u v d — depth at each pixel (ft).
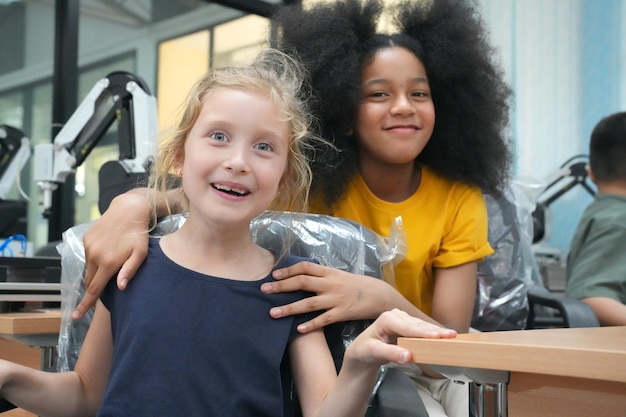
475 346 2.01
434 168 4.96
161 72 13.01
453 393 4.14
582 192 9.64
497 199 5.21
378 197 4.82
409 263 4.52
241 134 2.80
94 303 3.07
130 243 2.99
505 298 5.29
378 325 2.41
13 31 12.32
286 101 3.01
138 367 2.70
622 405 2.00
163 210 3.40
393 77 4.51
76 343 3.28
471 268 4.69
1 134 7.70
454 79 4.91
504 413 2.26
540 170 10.02
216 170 2.77
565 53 9.87
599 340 2.14
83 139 6.40
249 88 2.91
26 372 2.75
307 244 3.41
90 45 12.28
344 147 4.73
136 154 5.77
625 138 5.98
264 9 12.16
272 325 2.84
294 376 2.90
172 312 2.77
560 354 1.83
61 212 10.37
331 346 3.12
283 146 2.90
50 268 3.83
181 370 2.68
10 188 7.73
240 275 2.92
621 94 9.47
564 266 7.79
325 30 4.66
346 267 3.43
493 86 5.10
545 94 10.01
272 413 2.71
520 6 10.19
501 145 5.09
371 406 3.10
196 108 2.96
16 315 3.37
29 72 12.14
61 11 10.80
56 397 2.84
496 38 10.32
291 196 3.29
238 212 2.78
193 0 12.98
